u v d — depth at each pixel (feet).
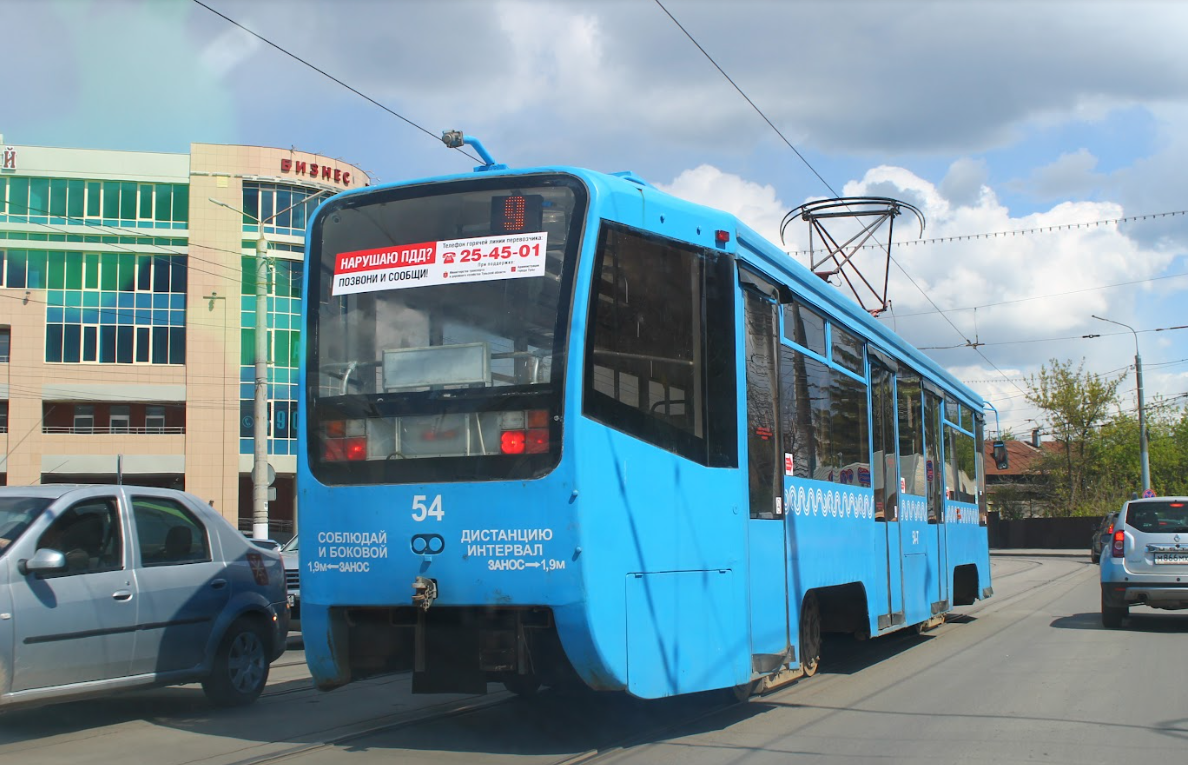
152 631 25.26
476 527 19.47
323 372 21.42
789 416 25.82
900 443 35.94
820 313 28.76
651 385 20.77
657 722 24.13
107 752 21.76
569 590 18.74
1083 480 196.54
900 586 34.47
